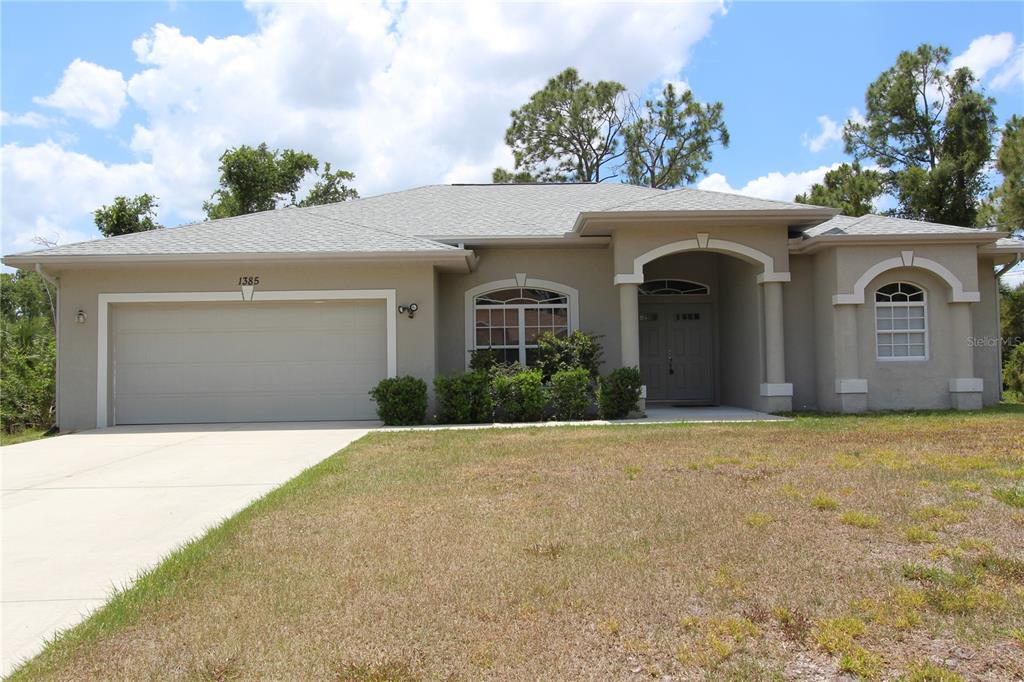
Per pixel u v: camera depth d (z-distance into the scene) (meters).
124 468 8.82
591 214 13.16
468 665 3.32
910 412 13.09
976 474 6.70
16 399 15.79
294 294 13.81
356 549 5.03
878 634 3.57
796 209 13.16
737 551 4.79
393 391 13.00
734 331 15.78
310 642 3.57
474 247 15.02
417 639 3.59
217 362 13.98
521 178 37.41
